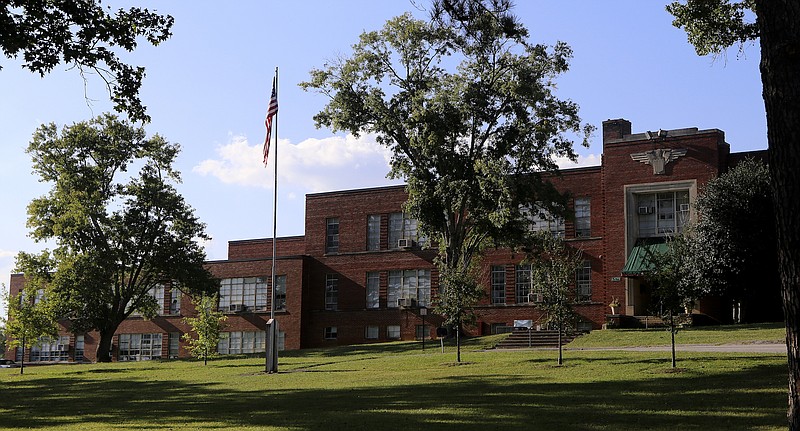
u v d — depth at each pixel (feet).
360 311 208.44
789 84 35.73
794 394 34.65
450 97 153.89
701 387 74.59
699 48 100.07
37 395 100.58
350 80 161.68
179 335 229.25
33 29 68.44
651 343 127.24
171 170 194.18
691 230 153.38
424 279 202.80
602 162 180.45
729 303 163.84
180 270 186.80
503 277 193.16
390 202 209.05
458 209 161.38
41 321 155.74
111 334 189.57
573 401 67.72
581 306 181.27
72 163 187.62
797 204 35.04
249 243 245.45
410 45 157.28
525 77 149.59
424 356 134.21
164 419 64.64
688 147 170.71
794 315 34.86
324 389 88.48
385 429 53.47
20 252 180.75
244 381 106.93
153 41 74.64
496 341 154.51
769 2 36.65
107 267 179.93
